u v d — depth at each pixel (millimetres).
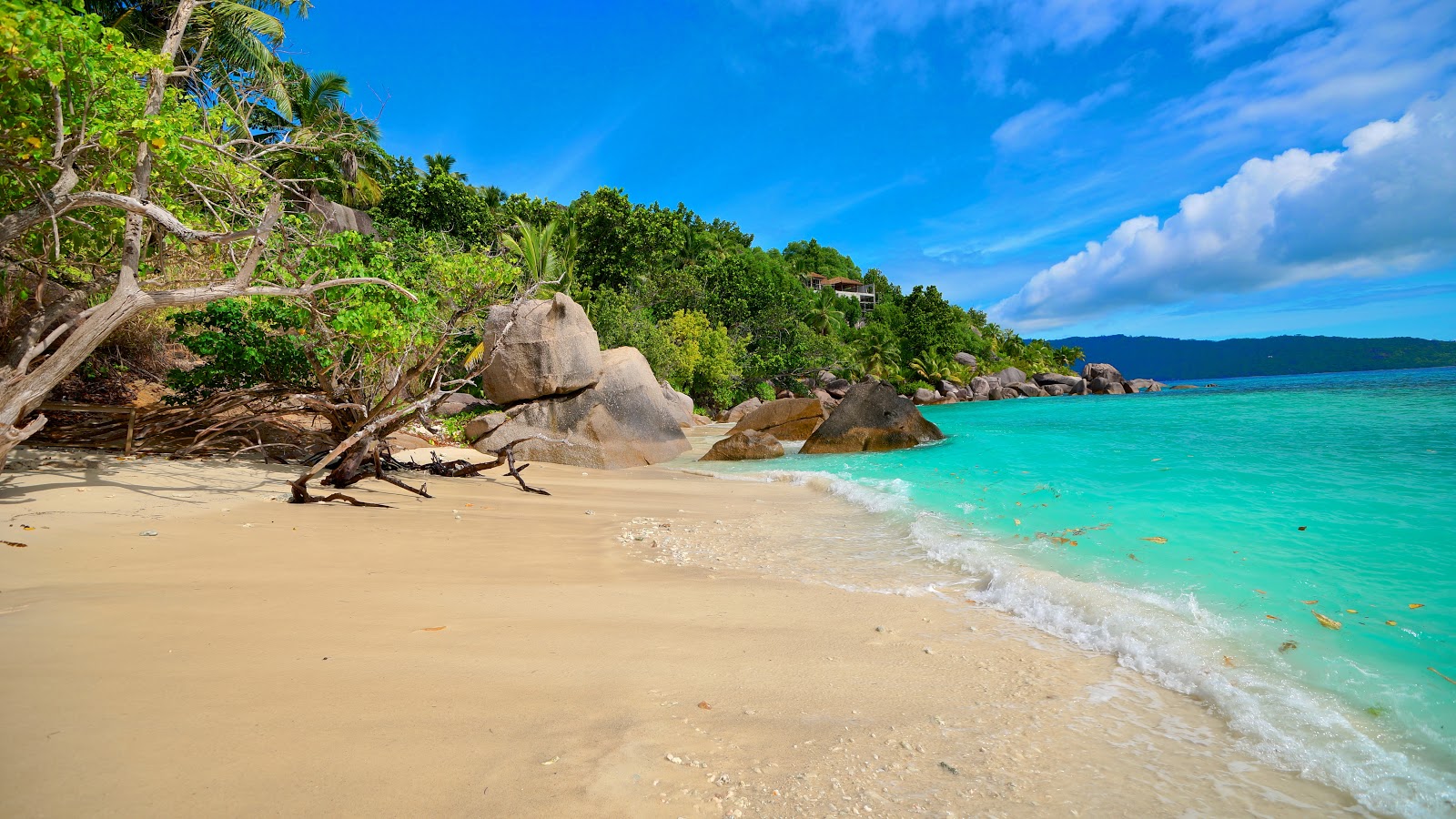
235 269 9875
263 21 21062
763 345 53781
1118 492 9680
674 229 58188
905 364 84688
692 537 7543
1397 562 5797
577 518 8609
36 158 7043
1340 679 3553
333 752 2420
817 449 18078
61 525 5891
